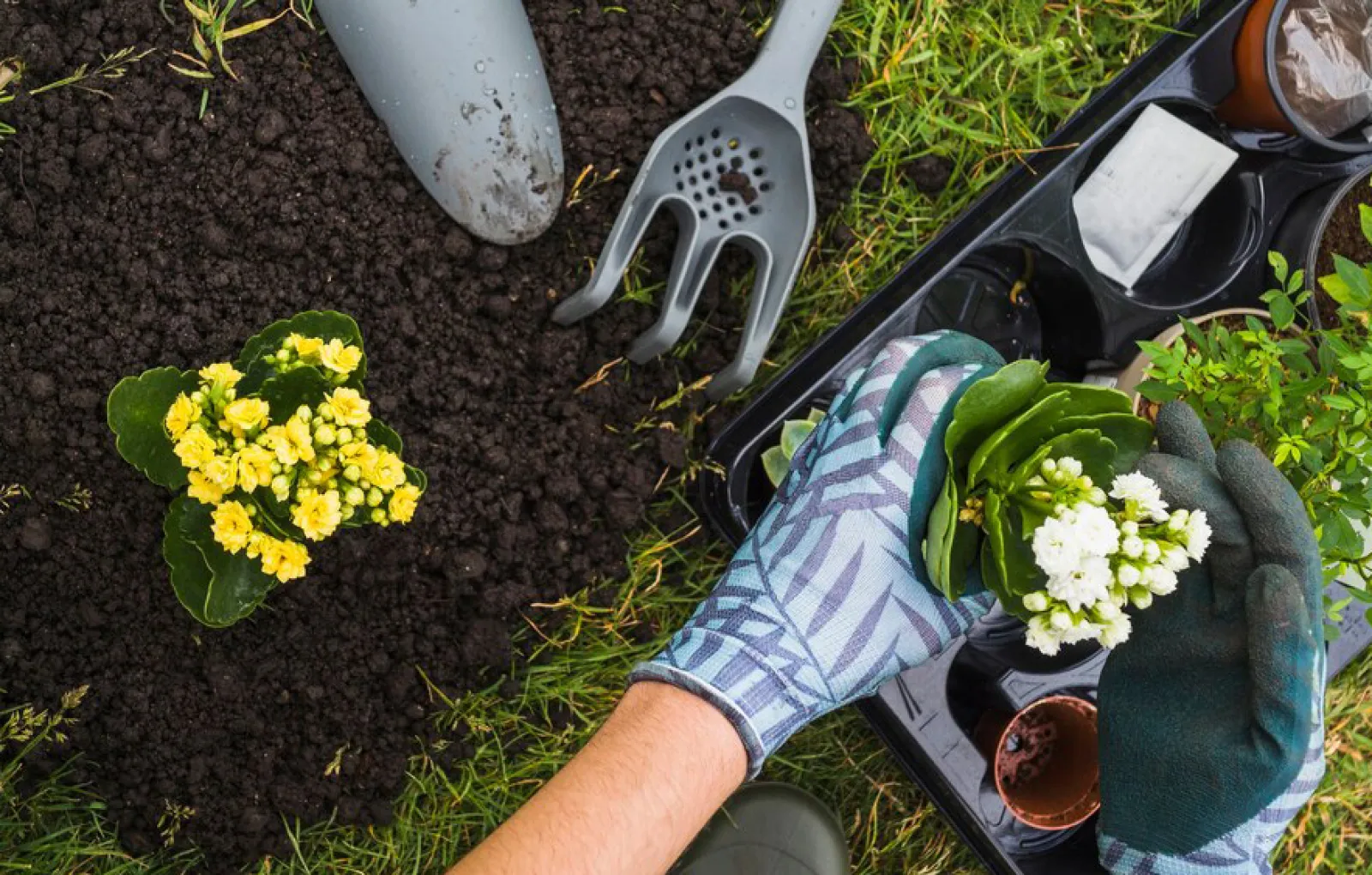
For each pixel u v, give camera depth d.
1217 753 0.97
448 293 1.41
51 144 1.27
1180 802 1.00
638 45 1.44
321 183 1.34
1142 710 1.05
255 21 1.32
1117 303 1.47
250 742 1.43
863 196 1.58
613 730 1.05
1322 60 1.46
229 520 1.05
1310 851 1.65
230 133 1.31
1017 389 0.93
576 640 1.53
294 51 1.33
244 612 1.18
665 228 1.47
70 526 1.32
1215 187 1.55
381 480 1.10
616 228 1.37
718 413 1.54
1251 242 1.51
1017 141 1.59
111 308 1.30
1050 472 0.93
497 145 1.32
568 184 1.43
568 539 1.50
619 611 1.53
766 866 1.47
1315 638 0.96
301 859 1.46
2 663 1.35
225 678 1.39
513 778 1.52
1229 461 0.99
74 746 1.38
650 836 0.98
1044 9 1.60
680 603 1.56
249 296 1.33
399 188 1.36
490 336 1.44
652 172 1.38
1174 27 1.59
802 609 1.09
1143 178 1.53
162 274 1.30
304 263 1.35
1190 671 1.03
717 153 1.42
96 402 1.29
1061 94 1.62
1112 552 0.91
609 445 1.50
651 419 1.52
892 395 1.16
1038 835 1.45
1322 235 1.47
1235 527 0.99
